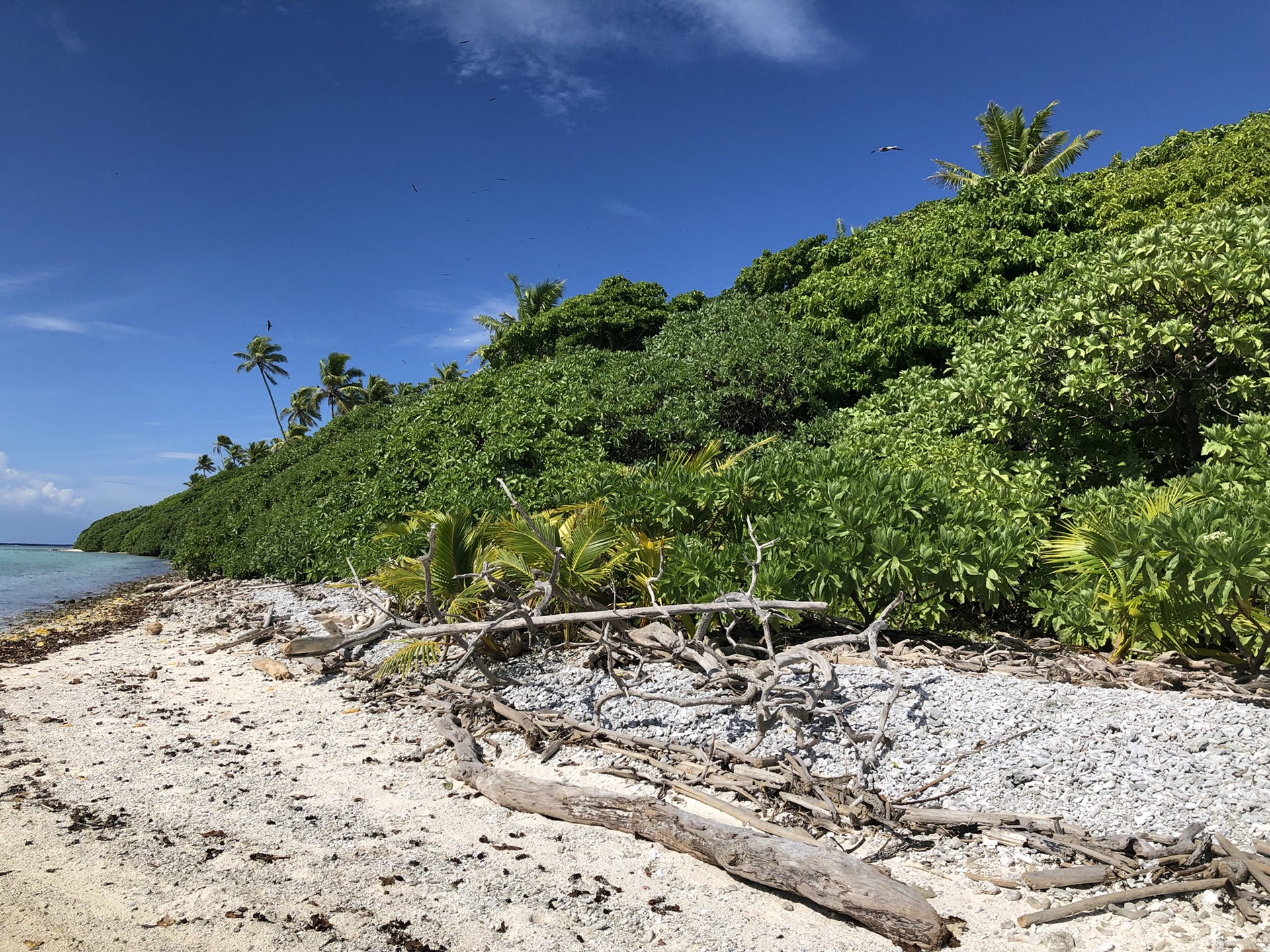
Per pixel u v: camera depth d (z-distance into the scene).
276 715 6.93
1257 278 8.68
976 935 3.28
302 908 3.49
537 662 7.16
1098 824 3.97
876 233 19.41
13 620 15.38
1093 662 6.36
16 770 5.44
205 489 48.22
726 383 15.38
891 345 15.13
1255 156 14.38
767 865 3.67
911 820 4.15
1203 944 3.14
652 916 3.48
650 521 8.41
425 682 7.37
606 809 4.39
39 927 3.26
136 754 5.80
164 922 3.34
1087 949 3.16
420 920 3.41
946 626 8.59
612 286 28.95
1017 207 15.65
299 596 14.73
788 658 5.57
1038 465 9.55
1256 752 4.38
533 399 16.44
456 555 7.81
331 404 72.44
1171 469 10.48
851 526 7.25
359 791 5.04
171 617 14.28
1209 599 6.00
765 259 21.34
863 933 3.36
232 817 4.57
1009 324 11.82
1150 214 14.96
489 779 4.91
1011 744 4.74
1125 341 9.12
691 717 5.60
